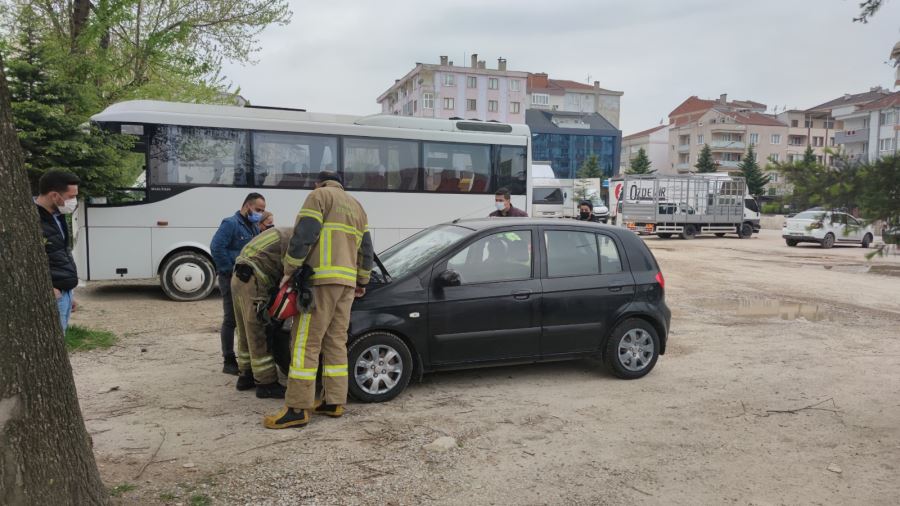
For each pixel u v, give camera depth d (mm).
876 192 3574
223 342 6312
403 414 5273
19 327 2684
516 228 6195
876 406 5750
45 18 14508
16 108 9445
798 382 6500
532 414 5352
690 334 8875
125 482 3869
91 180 10039
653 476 4203
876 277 16516
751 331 9141
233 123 11164
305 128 11648
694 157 97375
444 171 12844
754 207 32656
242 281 5344
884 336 8953
